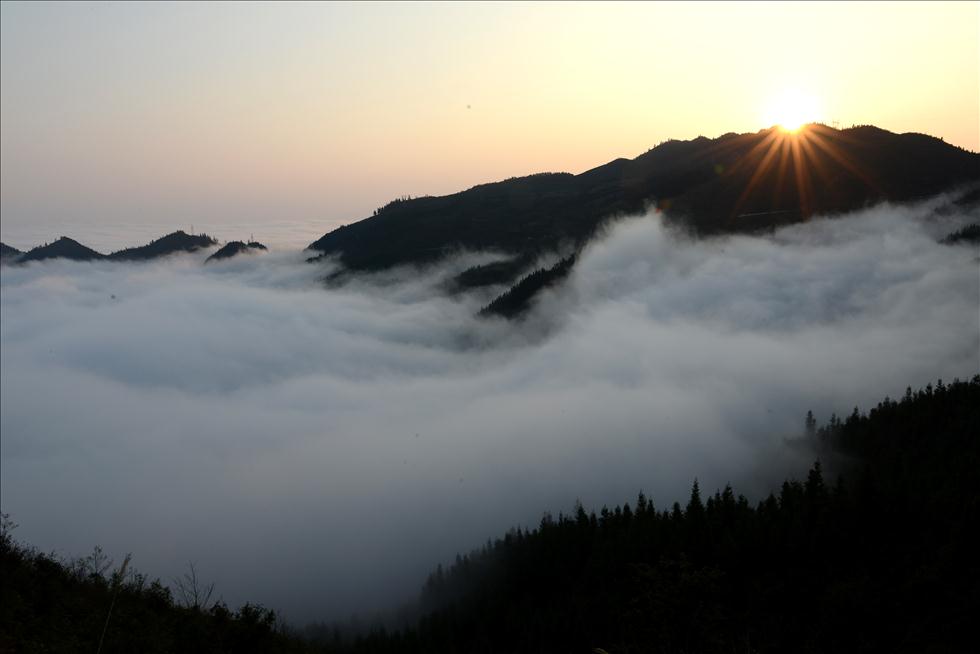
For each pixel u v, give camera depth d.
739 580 79.31
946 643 55.75
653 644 52.31
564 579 106.06
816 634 64.00
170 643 32.03
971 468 97.88
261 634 36.03
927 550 73.00
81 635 29.97
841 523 83.81
